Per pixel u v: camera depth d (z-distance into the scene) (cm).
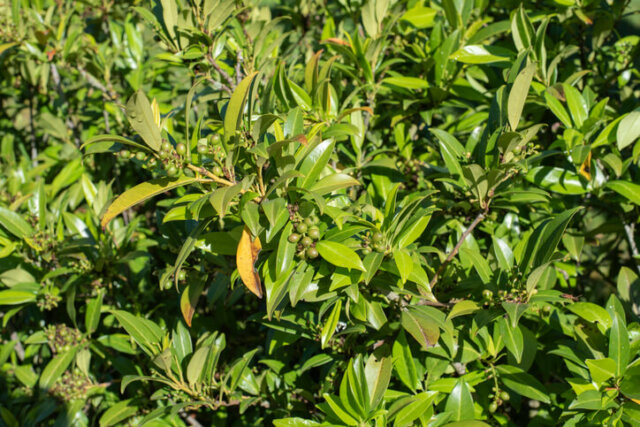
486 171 91
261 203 81
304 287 82
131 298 119
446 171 98
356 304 86
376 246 83
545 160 116
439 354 90
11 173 132
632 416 84
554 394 99
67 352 108
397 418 85
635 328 91
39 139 173
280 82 96
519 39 104
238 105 79
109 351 113
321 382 102
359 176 105
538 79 105
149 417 94
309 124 97
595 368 85
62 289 108
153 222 151
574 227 113
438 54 108
